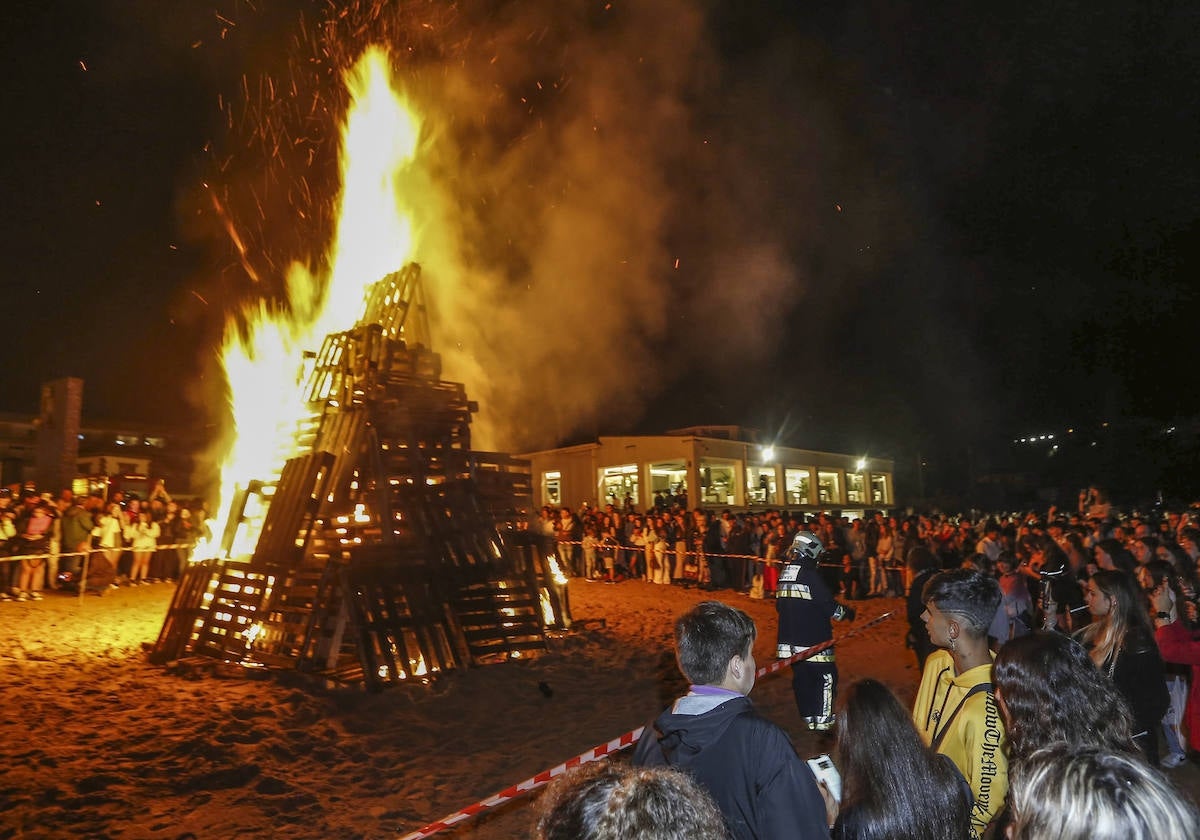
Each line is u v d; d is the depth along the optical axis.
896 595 17.94
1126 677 4.31
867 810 2.35
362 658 9.19
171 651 10.33
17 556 15.04
